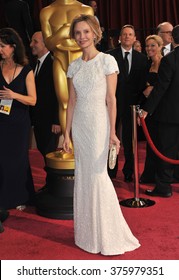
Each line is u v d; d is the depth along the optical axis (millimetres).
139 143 8781
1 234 4359
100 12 10891
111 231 3826
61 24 4883
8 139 4879
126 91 5965
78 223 3998
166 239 4141
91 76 3768
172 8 11125
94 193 3809
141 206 5086
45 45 5023
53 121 5461
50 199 4930
